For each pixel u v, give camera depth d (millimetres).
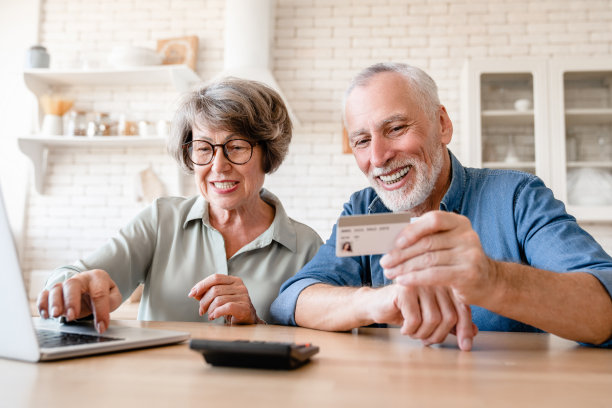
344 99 1539
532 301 835
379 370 662
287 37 3697
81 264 1444
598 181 3186
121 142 3488
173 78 3379
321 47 3678
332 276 1372
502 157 3246
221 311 1172
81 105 3676
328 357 754
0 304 680
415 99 1441
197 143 1529
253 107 1504
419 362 723
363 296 1025
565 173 3170
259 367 653
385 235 801
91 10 3795
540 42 3561
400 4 3660
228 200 1516
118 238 1583
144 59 3391
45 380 572
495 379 617
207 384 568
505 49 3572
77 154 3643
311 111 3635
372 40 3660
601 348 877
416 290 881
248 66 3010
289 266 1587
